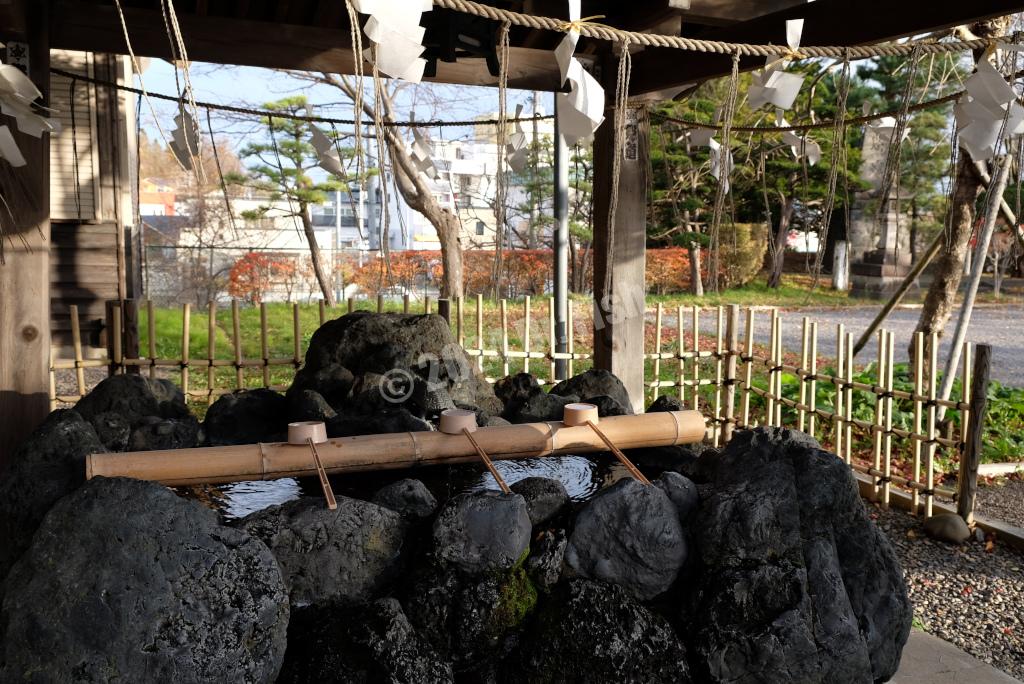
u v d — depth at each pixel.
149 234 16.70
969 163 4.94
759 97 1.82
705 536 1.80
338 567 1.69
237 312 3.87
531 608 1.74
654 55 3.74
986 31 5.00
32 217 2.68
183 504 1.53
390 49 1.31
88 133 7.27
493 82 3.96
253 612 1.49
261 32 3.44
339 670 1.57
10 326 2.67
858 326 11.41
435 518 1.74
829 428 5.22
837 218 15.50
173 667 1.42
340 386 2.56
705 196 14.77
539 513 1.85
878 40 2.70
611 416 2.44
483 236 9.68
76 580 1.44
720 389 4.68
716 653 1.72
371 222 15.99
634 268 3.96
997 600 3.18
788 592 1.74
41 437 1.87
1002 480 4.57
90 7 3.18
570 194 12.40
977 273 4.85
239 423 2.39
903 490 4.22
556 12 3.39
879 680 1.90
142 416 2.30
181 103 2.23
